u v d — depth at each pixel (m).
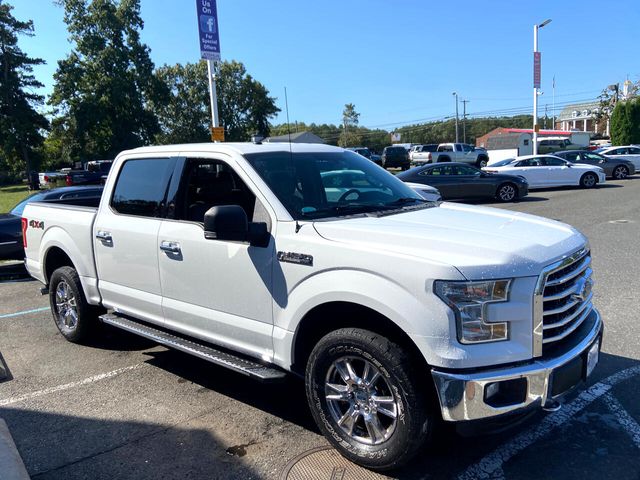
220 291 3.74
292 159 4.02
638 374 4.25
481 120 124.75
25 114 52.53
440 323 2.70
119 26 48.66
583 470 3.07
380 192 4.18
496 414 2.70
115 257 4.65
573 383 2.96
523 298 2.74
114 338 5.75
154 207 4.35
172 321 4.20
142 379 4.64
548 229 3.32
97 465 3.32
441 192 17.44
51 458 3.42
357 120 94.06
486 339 2.72
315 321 3.37
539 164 20.84
